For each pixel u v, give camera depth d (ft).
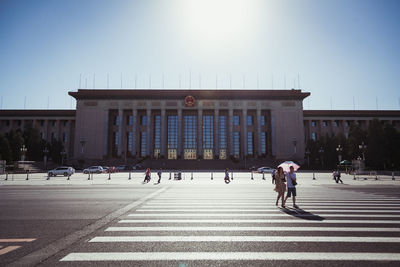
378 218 26.23
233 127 265.95
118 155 252.42
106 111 258.16
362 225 23.31
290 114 258.98
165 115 265.13
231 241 18.80
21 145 196.24
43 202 38.60
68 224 24.35
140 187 63.98
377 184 76.02
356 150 184.85
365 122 273.13
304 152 254.47
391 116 269.85
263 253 16.33
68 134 272.31
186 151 264.72
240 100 260.62
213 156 262.26
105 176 120.47
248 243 18.33
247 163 226.17
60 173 123.75
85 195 47.32
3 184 76.18
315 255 15.94
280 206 33.60
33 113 271.49
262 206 33.63
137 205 34.99
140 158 245.65
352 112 271.49
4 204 36.88
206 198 41.73
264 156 263.08
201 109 258.57
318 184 76.02
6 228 22.95
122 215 28.19
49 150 229.45
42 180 94.17
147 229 22.20
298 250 16.85
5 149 166.50
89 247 17.62
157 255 16.03
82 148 237.25
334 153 199.31
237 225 23.41
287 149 253.65
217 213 28.89
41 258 15.58
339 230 21.63
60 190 57.41
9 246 17.93
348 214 28.27
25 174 142.72
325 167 196.34
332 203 36.37
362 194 48.47
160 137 254.68
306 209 31.37
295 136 255.70
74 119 273.33
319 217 26.73
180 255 16.03
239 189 57.77
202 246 17.71
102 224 24.21
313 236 19.93
